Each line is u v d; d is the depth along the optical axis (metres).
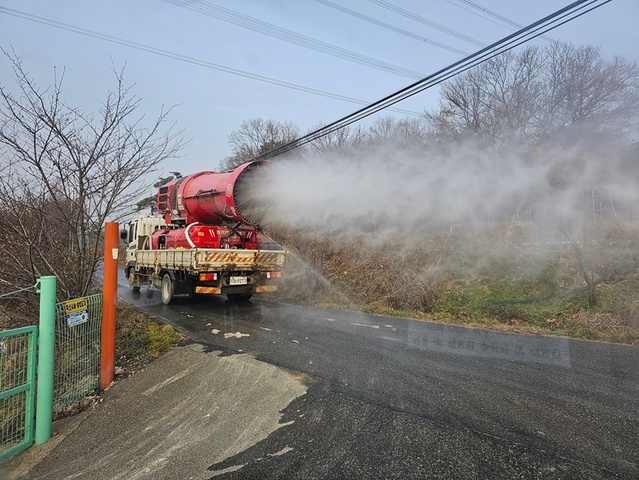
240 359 5.07
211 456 3.07
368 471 2.72
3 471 3.25
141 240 11.74
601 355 5.44
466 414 3.52
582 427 3.28
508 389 4.11
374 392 4.01
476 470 2.69
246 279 9.08
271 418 3.55
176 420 3.73
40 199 5.50
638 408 3.67
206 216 9.54
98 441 3.54
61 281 5.62
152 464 3.06
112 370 4.78
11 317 5.45
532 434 3.16
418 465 2.76
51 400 3.72
